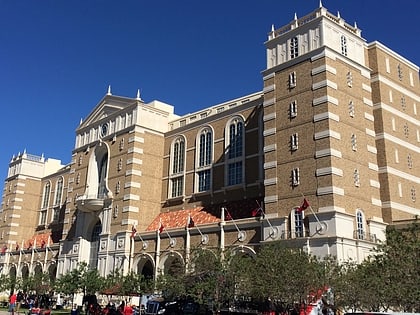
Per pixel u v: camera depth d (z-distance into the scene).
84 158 86.75
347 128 50.81
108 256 72.62
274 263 35.81
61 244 85.69
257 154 62.22
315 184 47.97
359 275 33.88
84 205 78.31
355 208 48.34
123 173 75.62
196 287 40.56
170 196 74.50
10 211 108.75
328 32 52.75
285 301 35.75
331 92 50.22
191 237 61.00
